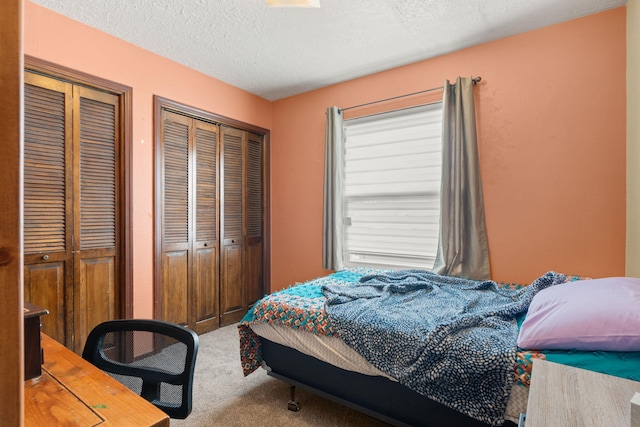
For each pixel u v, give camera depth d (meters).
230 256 3.33
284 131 3.66
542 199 2.35
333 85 3.31
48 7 2.06
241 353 2.01
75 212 2.23
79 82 2.24
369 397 1.63
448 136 2.57
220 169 3.22
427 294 2.03
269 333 1.94
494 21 2.26
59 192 2.16
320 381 1.79
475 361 1.29
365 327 1.60
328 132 3.20
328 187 3.20
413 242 2.92
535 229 2.37
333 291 2.09
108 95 2.41
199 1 2.01
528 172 2.39
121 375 1.14
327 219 3.21
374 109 3.08
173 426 1.74
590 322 1.19
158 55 2.67
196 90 2.96
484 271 2.49
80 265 2.26
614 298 1.25
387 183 3.05
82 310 2.27
